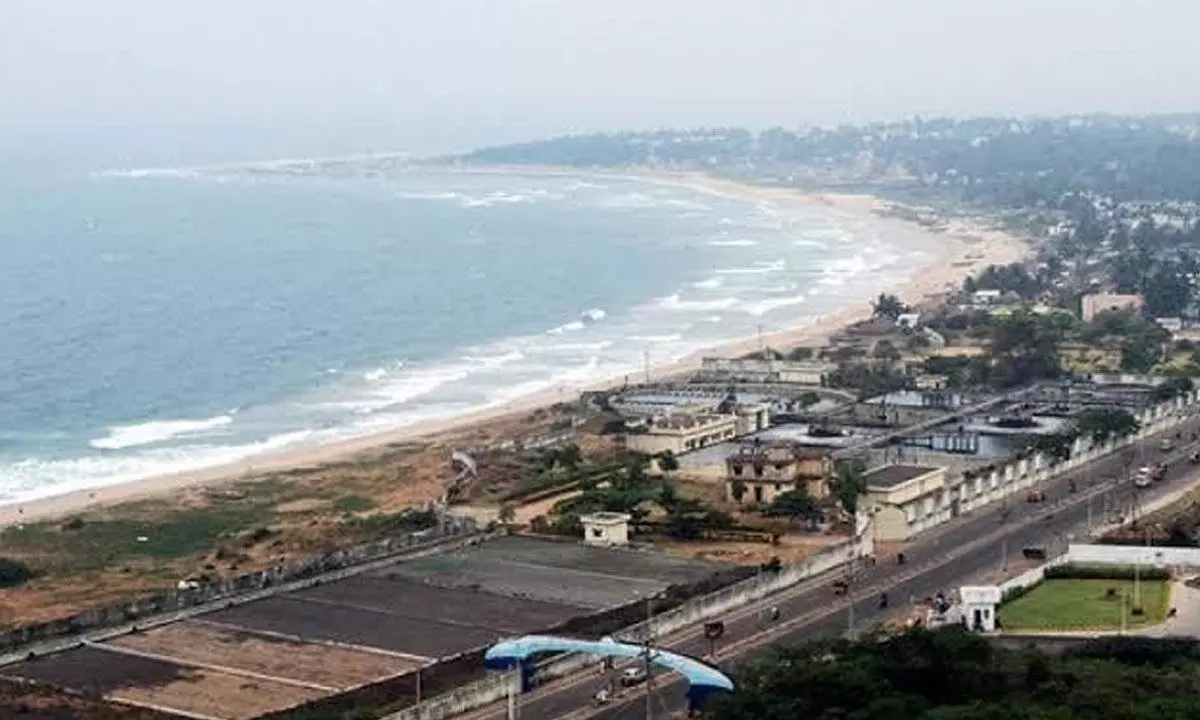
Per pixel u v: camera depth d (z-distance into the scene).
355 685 180.00
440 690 174.62
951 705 151.12
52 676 185.00
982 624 197.12
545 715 170.25
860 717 147.25
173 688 180.25
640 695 176.12
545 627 199.75
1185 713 145.12
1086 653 180.25
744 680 165.50
